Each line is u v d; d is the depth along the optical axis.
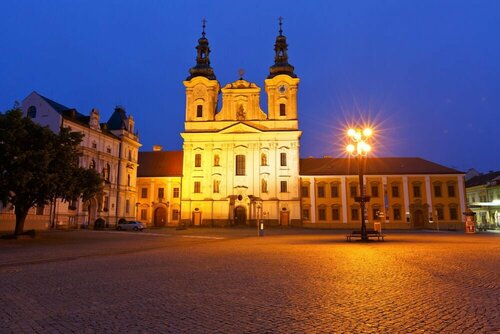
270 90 74.44
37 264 16.70
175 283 11.30
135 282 11.56
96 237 37.69
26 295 9.79
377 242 29.17
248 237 38.69
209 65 78.19
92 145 58.91
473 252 20.30
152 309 8.24
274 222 69.81
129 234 43.94
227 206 71.00
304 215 71.19
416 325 6.92
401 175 71.50
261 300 8.97
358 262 15.94
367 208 70.75
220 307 8.35
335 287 10.43
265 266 14.98
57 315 7.82
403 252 20.42
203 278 12.16
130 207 68.94
